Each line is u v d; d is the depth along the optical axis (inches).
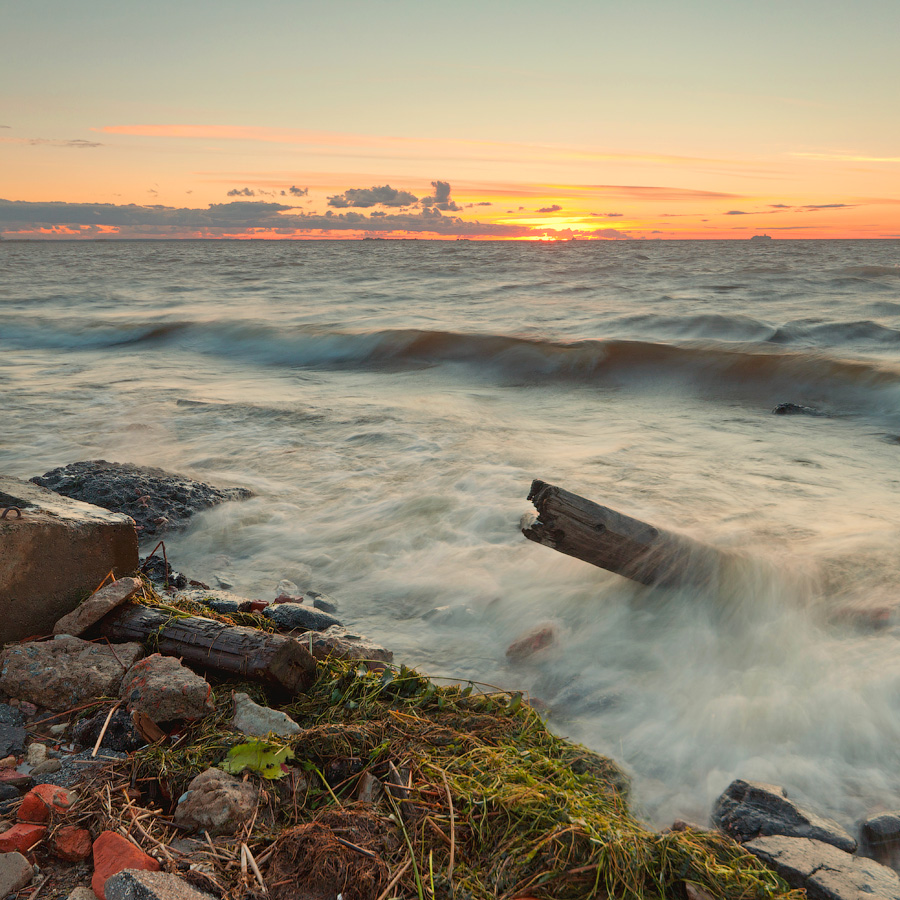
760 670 165.8
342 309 1187.9
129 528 161.9
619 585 206.7
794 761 133.2
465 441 390.3
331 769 108.0
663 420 473.4
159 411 461.4
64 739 118.1
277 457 356.2
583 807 99.1
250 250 7194.9
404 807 98.0
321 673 137.0
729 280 1812.3
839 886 92.8
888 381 538.6
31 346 855.1
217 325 917.2
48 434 400.2
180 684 119.3
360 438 395.5
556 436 413.7
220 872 86.3
